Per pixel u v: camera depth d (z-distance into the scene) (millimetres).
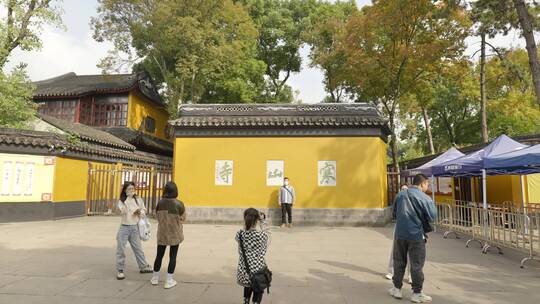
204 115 14203
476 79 25641
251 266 4254
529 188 14336
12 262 7203
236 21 22781
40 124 17641
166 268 6840
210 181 13680
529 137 13961
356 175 13289
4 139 13305
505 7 14828
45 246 8922
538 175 14320
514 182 14602
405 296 5359
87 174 16547
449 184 17922
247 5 30016
